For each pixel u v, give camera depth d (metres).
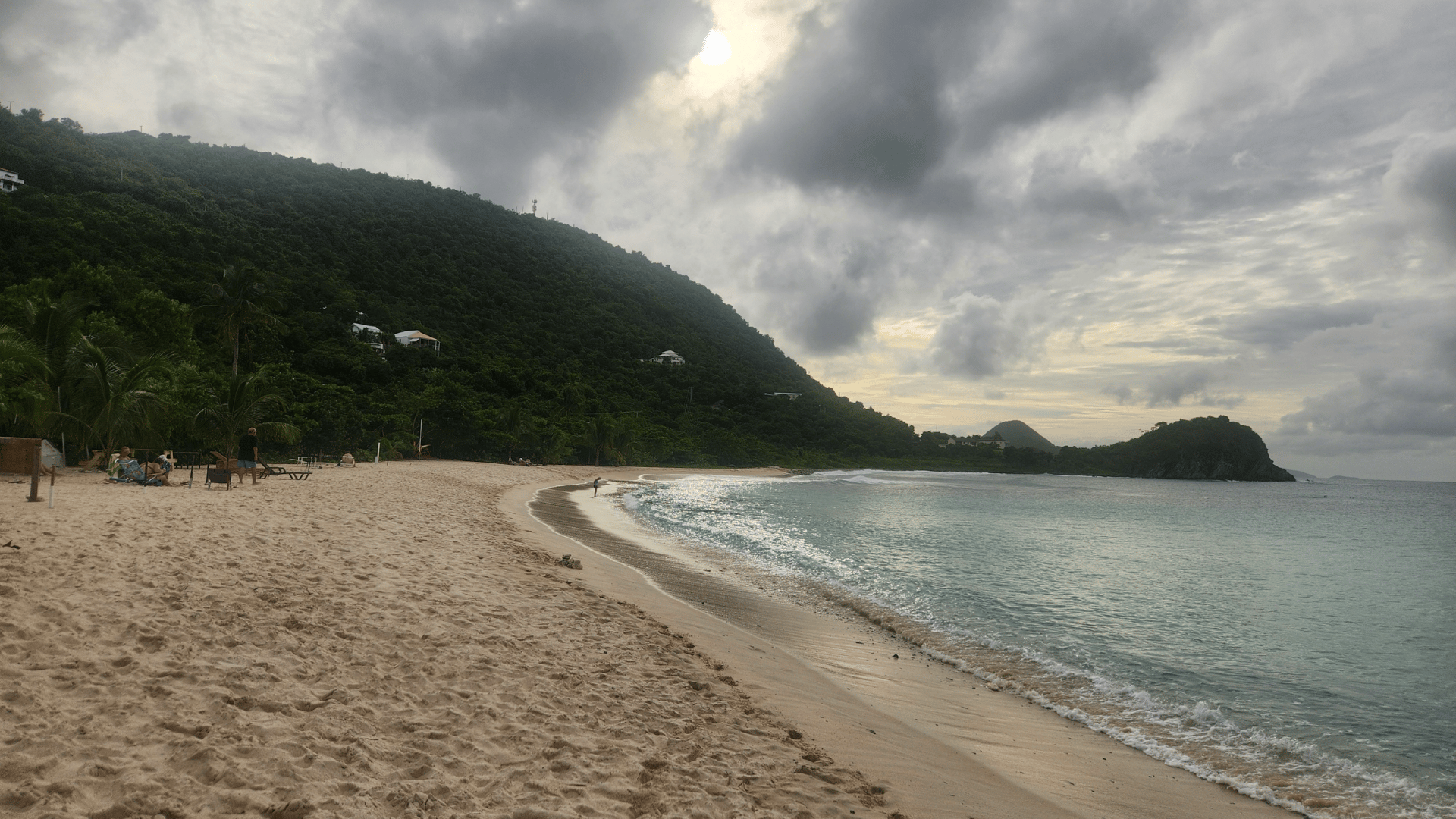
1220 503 79.88
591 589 10.84
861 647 10.15
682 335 152.00
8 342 21.55
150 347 35.56
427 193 163.00
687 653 7.93
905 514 38.97
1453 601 18.98
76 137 105.69
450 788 4.00
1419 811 6.24
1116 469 195.88
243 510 13.29
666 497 41.56
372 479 26.47
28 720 4.03
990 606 14.43
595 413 84.50
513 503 26.50
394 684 5.52
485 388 74.06
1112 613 14.70
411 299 98.00
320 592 7.78
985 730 7.18
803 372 189.62
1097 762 6.66
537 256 154.00
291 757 4.05
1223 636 13.27
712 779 4.68
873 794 4.95
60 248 51.22
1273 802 6.21
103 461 22.44
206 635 5.90
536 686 5.94
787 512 35.97
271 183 128.50
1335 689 10.13
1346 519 58.44
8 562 7.33
